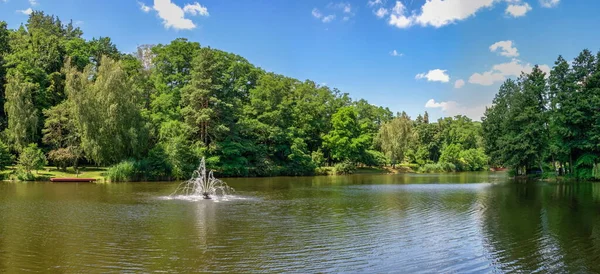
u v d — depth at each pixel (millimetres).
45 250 13031
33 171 46719
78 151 47500
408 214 21312
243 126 61812
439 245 14219
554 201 27219
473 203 26109
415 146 96938
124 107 46125
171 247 13594
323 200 27703
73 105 45250
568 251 13414
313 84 92062
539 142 50375
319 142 81562
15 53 57594
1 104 55500
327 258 12438
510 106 54000
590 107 46094
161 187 37062
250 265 11594
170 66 67250
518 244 14422
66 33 85812
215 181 47906
